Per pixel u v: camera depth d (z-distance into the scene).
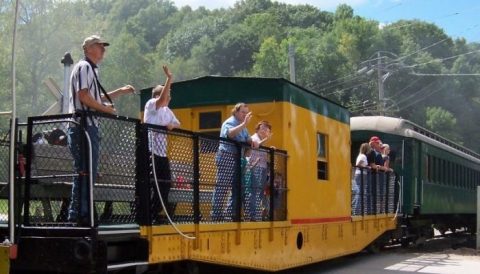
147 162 6.43
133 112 44.03
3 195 6.40
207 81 10.36
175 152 6.92
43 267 5.80
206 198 7.50
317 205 10.80
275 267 9.07
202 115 10.41
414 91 67.62
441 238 23.42
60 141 6.28
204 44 77.38
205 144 7.47
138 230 6.26
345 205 12.31
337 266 12.85
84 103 6.05
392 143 17.31
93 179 5.85
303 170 10.27
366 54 67.25
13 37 5.20
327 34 70.81
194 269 7.75
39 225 6.01
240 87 10.09
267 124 9.03
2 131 6.55
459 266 13.14
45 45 35.66
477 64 72.56
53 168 6.25
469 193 24.50
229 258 7.87
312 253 10.52
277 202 9.36
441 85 69.06
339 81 60.69
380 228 14.98
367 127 17.62
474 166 25.84
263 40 71.50
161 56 85.88
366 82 59.38
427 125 67.62
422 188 17.77
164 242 6.61
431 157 19.05
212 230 7.45
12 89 5.31
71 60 10.99
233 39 76.12
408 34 73.69
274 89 9.81
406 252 16.47
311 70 61.88
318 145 11.18
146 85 57.75
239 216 8.05
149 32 99.56
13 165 5.56
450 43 74.38
